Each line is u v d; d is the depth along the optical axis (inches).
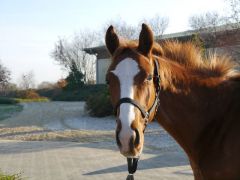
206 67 150.9
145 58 127.9
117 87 122.7
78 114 993.5
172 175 315.6
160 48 144.1
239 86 146.3
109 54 140.1
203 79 145.3
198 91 143.5
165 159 392.8
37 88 2564.0
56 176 321.7
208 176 139.9
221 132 139.0
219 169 136.5
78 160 395.5
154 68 133.3
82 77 2021.4
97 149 469.7
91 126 748.0
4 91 2324.1
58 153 442.9
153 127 685.3
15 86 2476.6
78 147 488.4
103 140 555.5
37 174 330.0
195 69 148.3
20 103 1790.1
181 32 1100.5
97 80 1768.0
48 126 775.7
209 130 142.1
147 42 130.0
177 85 140.6
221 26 904.9
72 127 744.3
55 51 2384.4
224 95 144.3
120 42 136.3
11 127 769.6
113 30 136.7
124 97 120.3
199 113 142.4
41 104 1637.6
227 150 135.4
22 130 711.1
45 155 430.0
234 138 135.3
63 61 2354.8
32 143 536.1
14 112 1202.0
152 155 418.0
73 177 317.1
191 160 146.3
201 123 142.6
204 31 918.4
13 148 487.5
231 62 154.9
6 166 366.9
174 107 140.3
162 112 139.5
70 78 2020.2
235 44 691.4
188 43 156.6
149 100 126.3
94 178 312.3
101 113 892.6
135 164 138.2
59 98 1936.5
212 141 140.2
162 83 136.2
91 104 916.6
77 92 1931.6
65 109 1206.9
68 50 2393.0
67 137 595.5
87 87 1971.0
